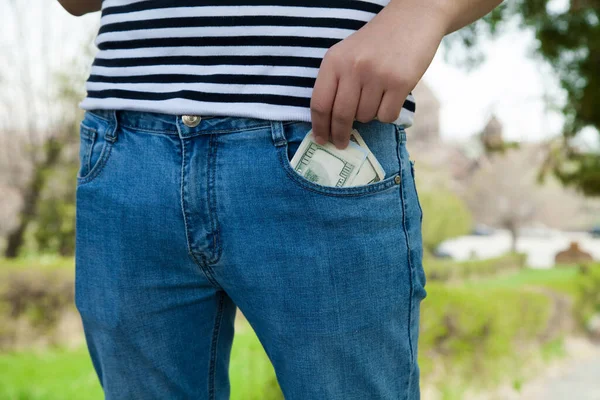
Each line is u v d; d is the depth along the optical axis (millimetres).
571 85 5961
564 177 6676
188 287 716
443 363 3562
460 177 20219
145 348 734
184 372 764
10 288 4504
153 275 700
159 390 757
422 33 596
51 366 3703
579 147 6375
